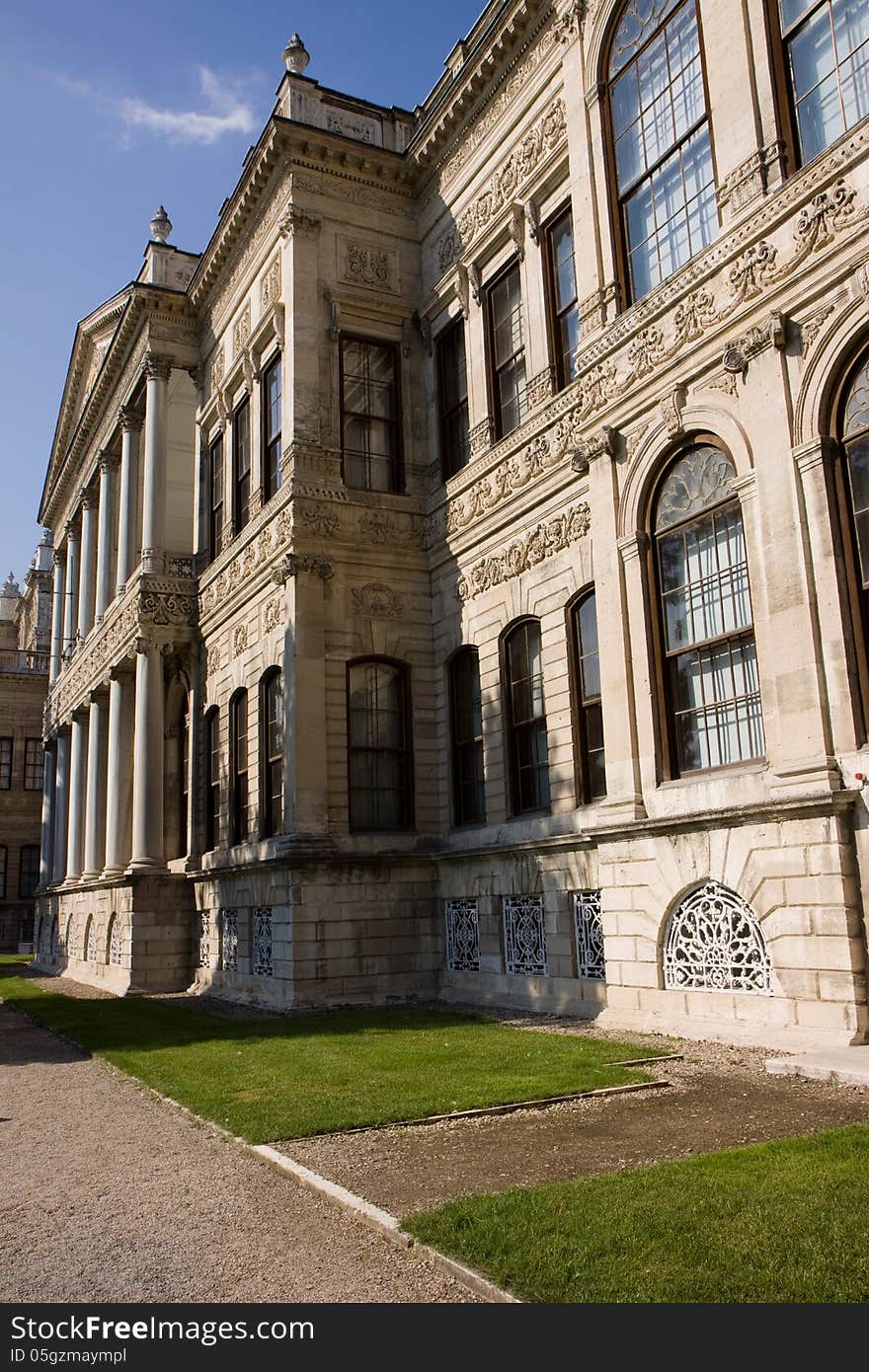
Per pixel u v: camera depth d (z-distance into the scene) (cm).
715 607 1381
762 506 1270
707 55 1432
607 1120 859
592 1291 485
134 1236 635
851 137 1191
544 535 1811
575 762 1681
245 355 2480
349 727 2089
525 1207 607
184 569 2912
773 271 1285
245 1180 754
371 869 2014
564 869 1659
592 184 1683
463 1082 1045
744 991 1238
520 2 1911
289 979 1917
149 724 2772
